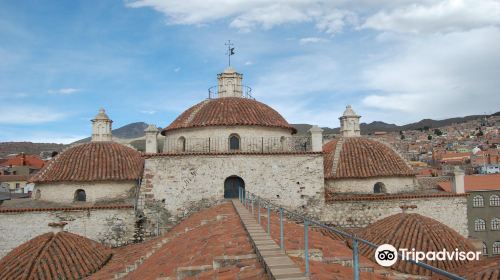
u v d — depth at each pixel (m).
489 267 17.83
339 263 12.86
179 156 30.44
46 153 116.25
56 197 31.97
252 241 13.40
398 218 25.88
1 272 21.55
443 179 56.25
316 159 31.17
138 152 37.12
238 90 38.53
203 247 14.63
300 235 16.17
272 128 33.59
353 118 39.22
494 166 82.31
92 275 20.77
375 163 34.97
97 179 32.06
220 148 32.06
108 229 30.11
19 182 77.19
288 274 9.23
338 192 34.38
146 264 16.78
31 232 29.33
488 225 56.56
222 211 24.34
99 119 36.78
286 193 30.59
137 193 32.62
